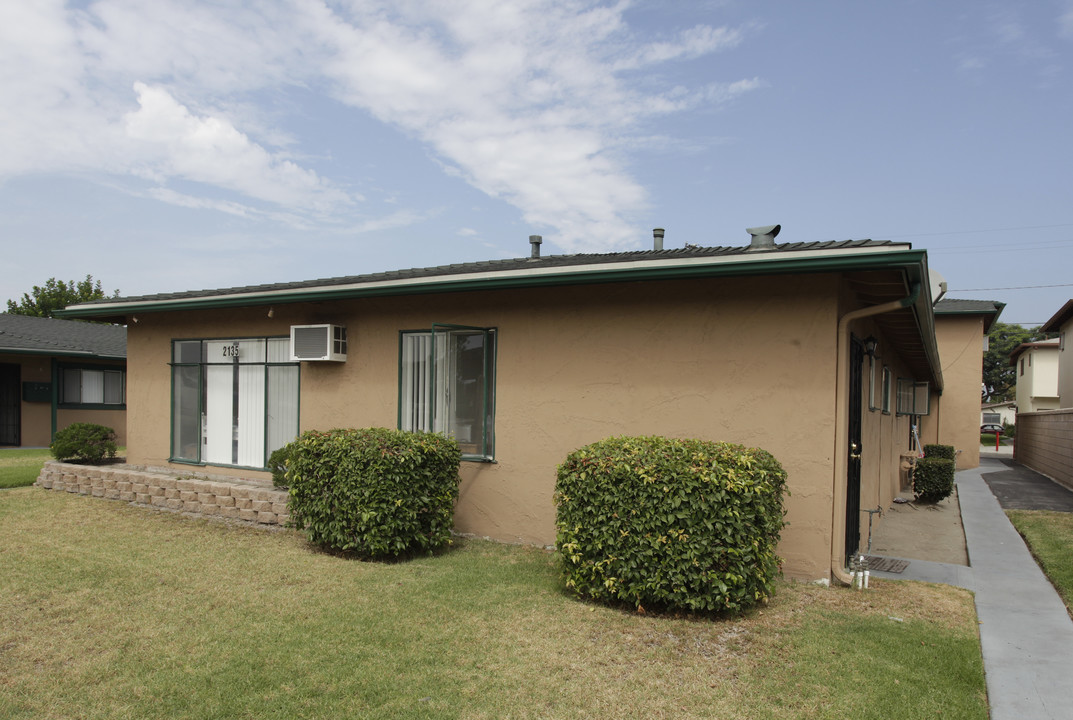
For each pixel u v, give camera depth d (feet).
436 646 14.53
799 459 19.33
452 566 20.66
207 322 32.50
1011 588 20.10
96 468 32.17
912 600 18.26
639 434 21.57
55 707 11.78
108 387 64.13
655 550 16.47
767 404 19.77
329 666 13.48
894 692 12.74
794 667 13.71
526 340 23.76
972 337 63.52
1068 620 17.24
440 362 25.71
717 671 13.55
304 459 22.27
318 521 22.02
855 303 21.68
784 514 18.43
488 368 24.67
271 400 30.42
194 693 12.33
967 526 30.99
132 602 17.04
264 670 13.26
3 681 12.70
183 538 23.97
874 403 26.99
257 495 26.22
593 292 22.54
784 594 18.26
